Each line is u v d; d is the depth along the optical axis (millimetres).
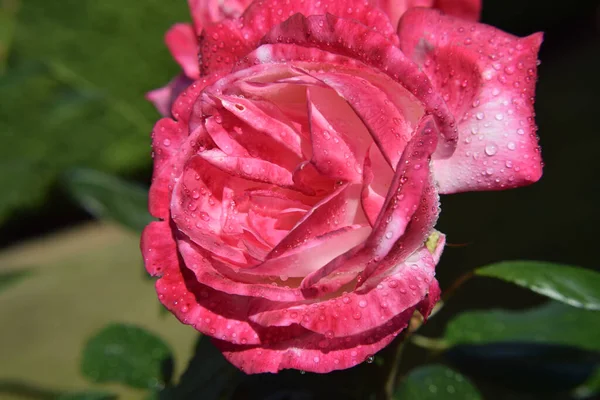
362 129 266
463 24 280
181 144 282
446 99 278
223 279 264
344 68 267
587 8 2338
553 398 408
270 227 275
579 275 301
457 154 273
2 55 1815
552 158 1519
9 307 1492
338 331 254
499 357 401
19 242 1955
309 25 263
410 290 257
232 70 275
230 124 277
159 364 414
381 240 247
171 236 282
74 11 1837
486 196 1383
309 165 269
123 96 1906
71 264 1683
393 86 264
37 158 1864
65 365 1246
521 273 302
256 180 271
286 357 262
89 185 452
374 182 266
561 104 1788
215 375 353
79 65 1889
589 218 1269
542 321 391
